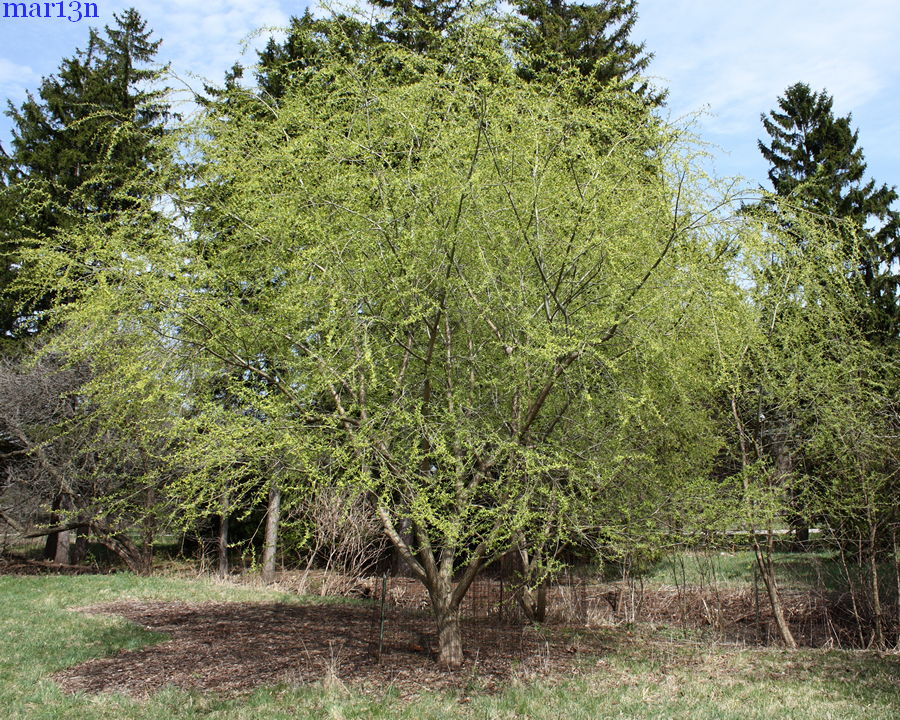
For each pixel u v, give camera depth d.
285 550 10.77
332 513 9.22
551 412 5.42
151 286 4.50
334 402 5.39
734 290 4.87
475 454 4.91
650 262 4.69
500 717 4.33
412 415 4.80
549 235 5.00
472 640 6.56
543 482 4.87
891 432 6.65
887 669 5.68
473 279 5.05
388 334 5.12
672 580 10.09
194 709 4.47
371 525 10.06
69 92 15.38
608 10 13.02
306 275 4.81
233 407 4.97
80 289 4.91
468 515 4.89
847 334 6.52
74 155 13.53
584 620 8.18
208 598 9.41
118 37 16.05
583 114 5.18
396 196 5.05
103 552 15.33
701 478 5.48
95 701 4.68
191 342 4.85
